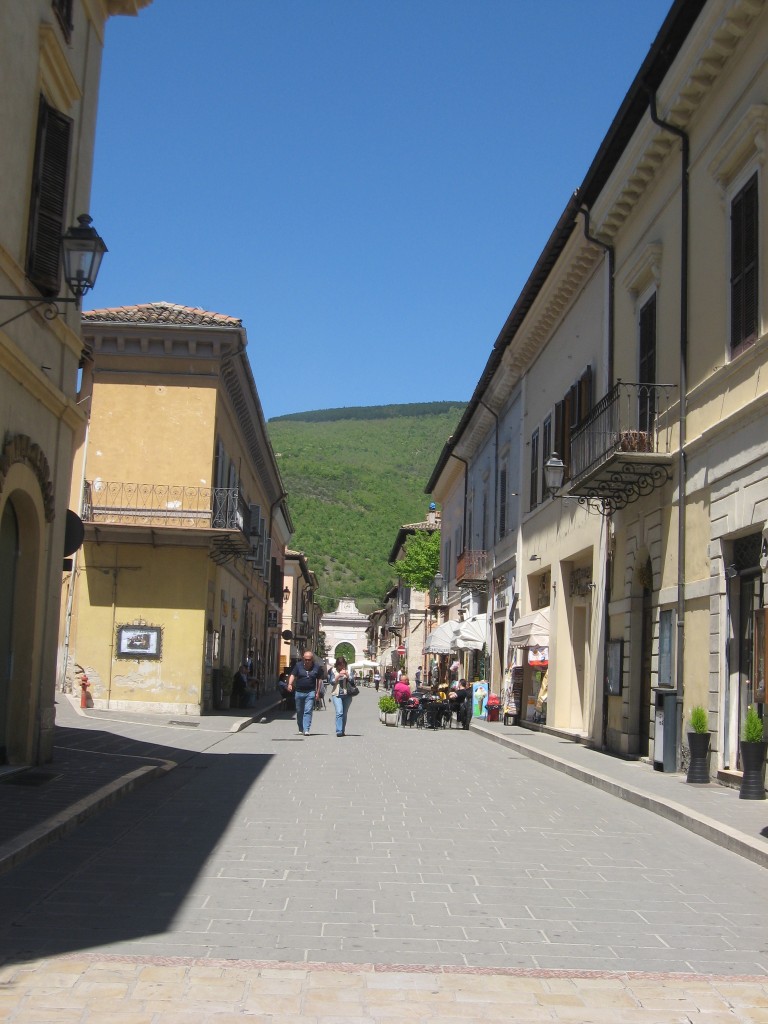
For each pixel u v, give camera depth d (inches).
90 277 375.9
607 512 754.8
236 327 1057.5
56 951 220.4
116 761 539.5
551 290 925.8
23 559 482.9
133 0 569.9
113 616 1056.8
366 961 222.4
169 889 279.4
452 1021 188.1
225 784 502.3
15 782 435.2
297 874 303.9
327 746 761.6
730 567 536.1
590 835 390.6
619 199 715.4
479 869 320.5
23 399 459.5
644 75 611.5
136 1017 184.2
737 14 507.2
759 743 469.1
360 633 5049.2
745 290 519.2
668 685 612.1
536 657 988.6
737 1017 194.4
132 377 1079.0
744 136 510.6
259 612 1785.2
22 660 481.7
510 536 1206.3
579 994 205.2
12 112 428.8
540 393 1047.6
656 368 655.1
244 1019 185.3
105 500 1066.1
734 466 522.0
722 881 316.8
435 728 1108.5
